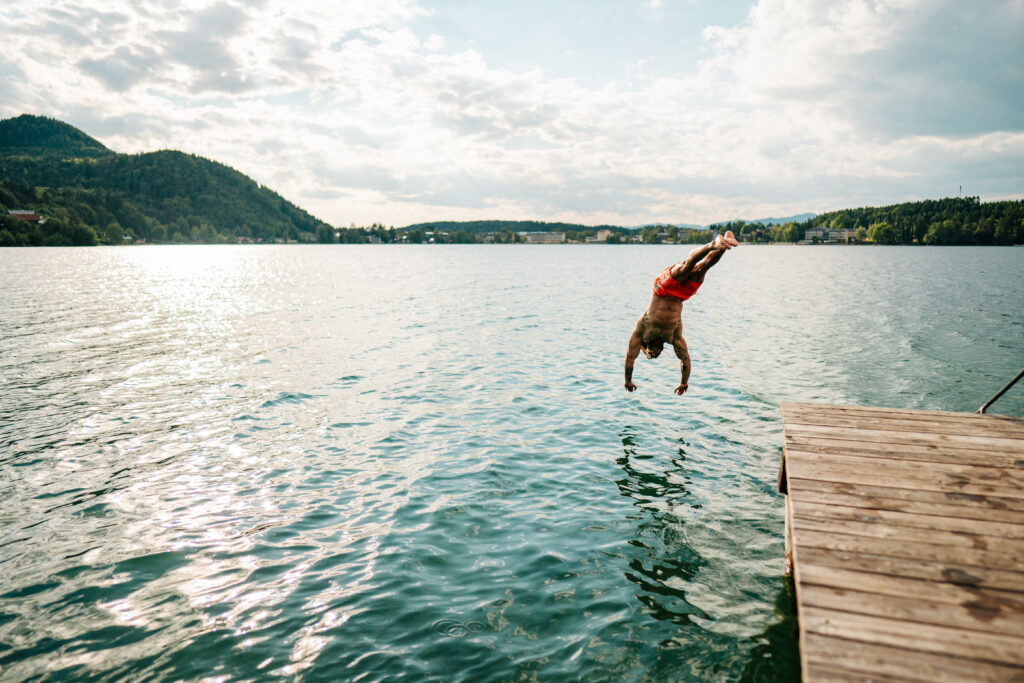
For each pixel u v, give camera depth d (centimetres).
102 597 604
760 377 1574
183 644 531
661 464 971
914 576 394
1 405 1313
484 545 709
